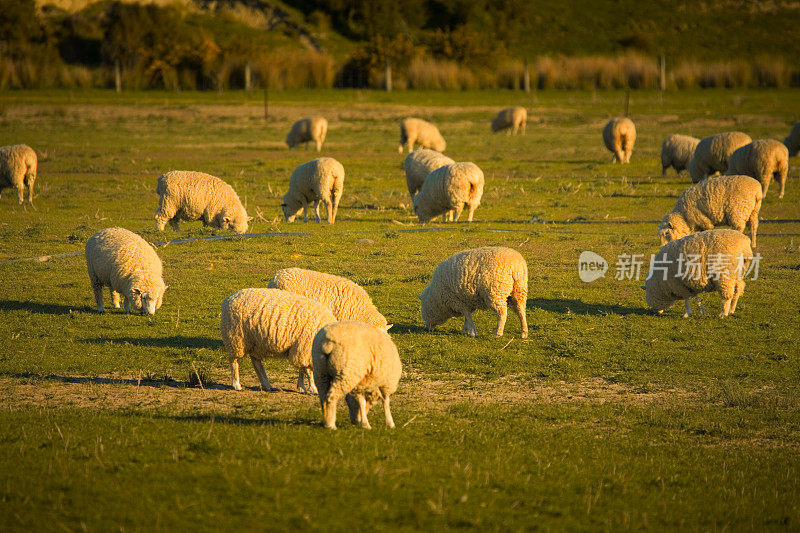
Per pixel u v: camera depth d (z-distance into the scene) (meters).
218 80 163.38
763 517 16.42
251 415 22.44
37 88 159.38
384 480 16.97
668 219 44.28
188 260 44.44
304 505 15.63
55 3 198.75
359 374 19.94
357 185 74.81
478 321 34.88
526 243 50.06
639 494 17.39
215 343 30.86
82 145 98.25
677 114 126.62
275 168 82.19
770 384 27.03
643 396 25.94
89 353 29.06
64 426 20.38
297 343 24.09
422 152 61.22
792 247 48.06
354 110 138.12
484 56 178.88
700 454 20.48
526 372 28.33
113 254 34.25
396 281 40.69
